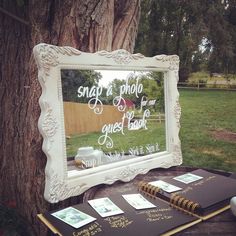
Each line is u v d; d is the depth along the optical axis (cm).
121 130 94
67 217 68
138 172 97
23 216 110
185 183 89
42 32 96
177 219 67
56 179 77
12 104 107
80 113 83
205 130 213
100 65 86
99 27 97
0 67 109
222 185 86
